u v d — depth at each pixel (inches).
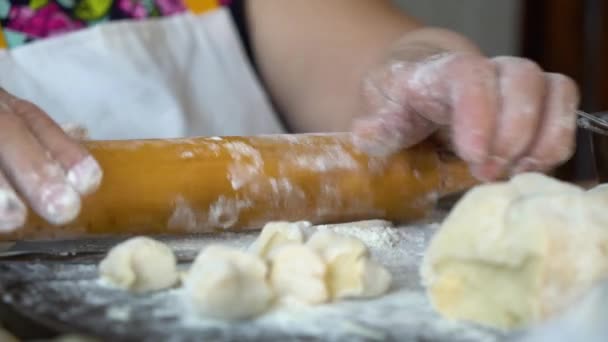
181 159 26.0
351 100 43.3
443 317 20.6
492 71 24.9
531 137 24.5
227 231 27.0
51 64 40.7
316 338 19.7
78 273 23.0
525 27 68.4
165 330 19.8
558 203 20.4
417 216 28.4
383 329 20.1
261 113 45.6
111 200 25.3
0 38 40.5
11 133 23.2
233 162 26.5
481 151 23.9
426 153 28.0
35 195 22.6
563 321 17.9
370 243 25.6
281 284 21.1
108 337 19.4
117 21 43.1
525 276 20.0
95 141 26.1
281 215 27.0
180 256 24.4
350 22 46.0
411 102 26.6
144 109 41.5
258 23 48.1
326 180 27.1
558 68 66.3
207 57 45.4
